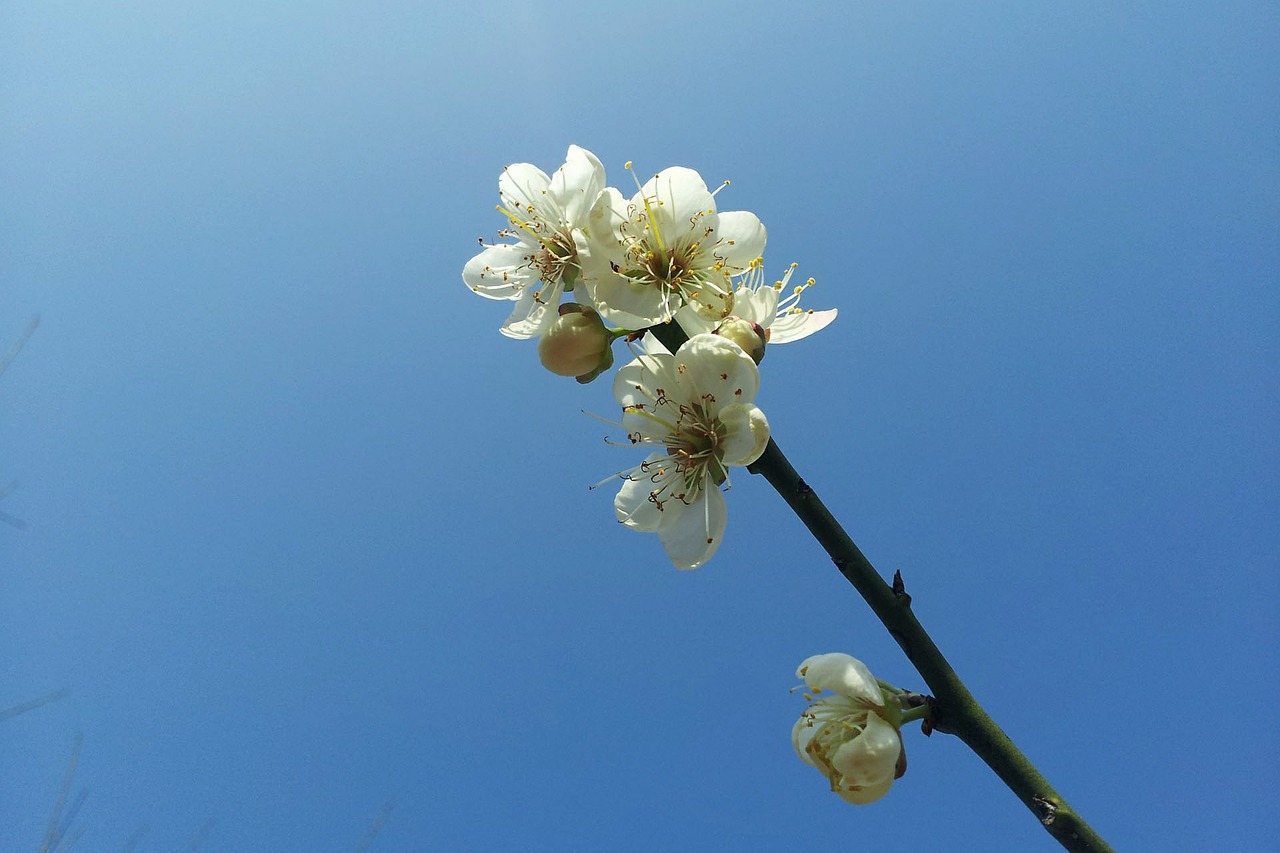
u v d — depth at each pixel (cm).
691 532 23
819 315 24
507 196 25
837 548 21
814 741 22
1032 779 20
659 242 23
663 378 23
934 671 21
